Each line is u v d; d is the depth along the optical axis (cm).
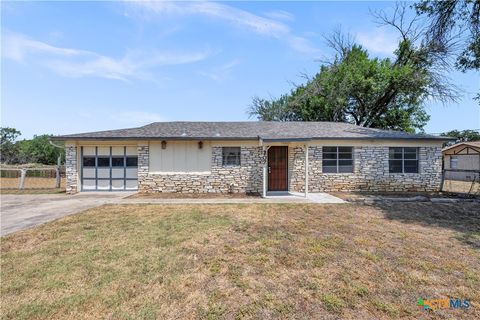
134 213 718
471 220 657
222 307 274
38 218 656
